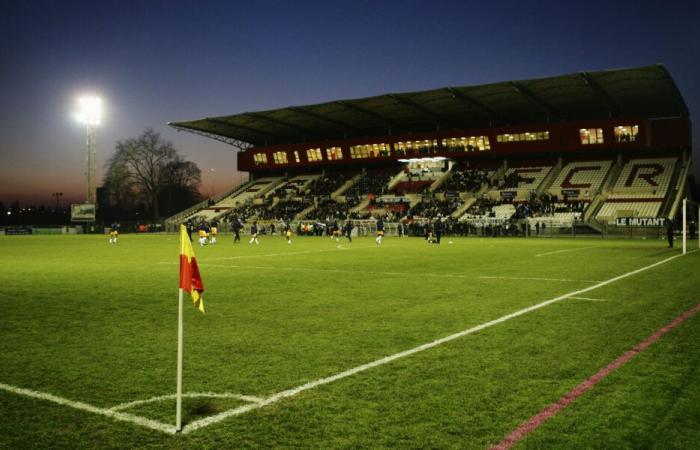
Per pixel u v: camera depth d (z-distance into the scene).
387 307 10.44
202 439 4.25
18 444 4.18
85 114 67.00
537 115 64.69
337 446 4.09
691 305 10.34
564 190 56.88
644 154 62.22
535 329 8.24
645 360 6.43
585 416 4.66
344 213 64.31
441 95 56.31
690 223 44.16
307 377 5.84
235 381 5.73
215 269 18.70
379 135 76.00
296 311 10.05
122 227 75.25
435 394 5.25
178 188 96.56
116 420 4.66
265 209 71.69
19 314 9.96
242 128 72.81
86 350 7.16
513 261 21.30
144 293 12.88
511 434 4.30
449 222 53.72
